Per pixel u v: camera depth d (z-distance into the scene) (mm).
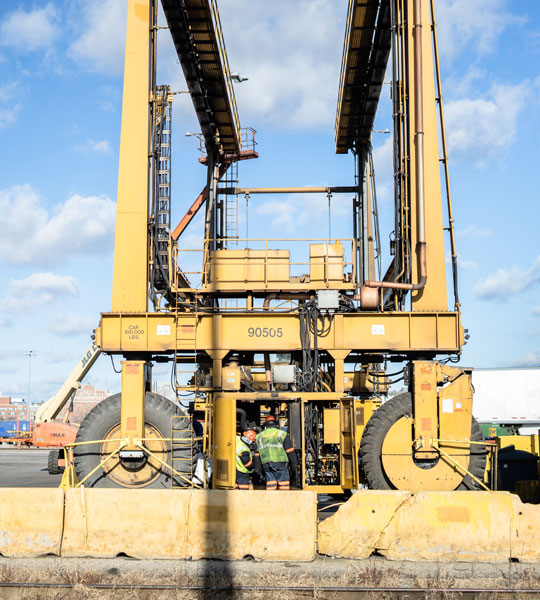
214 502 10875
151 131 16969
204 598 8648
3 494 11078
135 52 16719
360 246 26062
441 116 16469
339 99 25047
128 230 16078
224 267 17344
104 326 15867
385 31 20406
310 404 15141
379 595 8719
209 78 22969
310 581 9305
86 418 15664
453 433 15062
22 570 9734
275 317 16000
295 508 10789
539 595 8766
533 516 10875
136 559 10781
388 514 10945
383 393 20062
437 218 16031
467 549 10789
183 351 16312
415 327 15695
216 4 21109
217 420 14320
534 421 45438
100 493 11031
